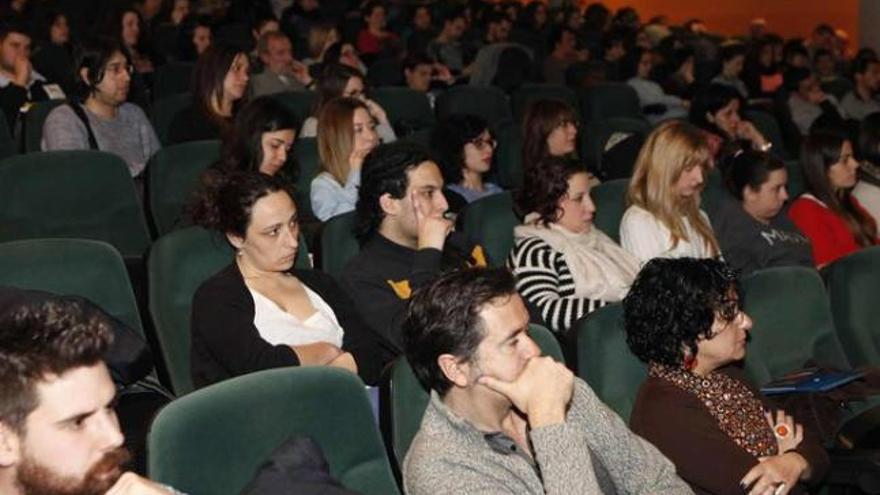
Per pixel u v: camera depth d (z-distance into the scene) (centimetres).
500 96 812
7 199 437
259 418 258
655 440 305
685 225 447
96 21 956
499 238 448
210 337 322
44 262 338
